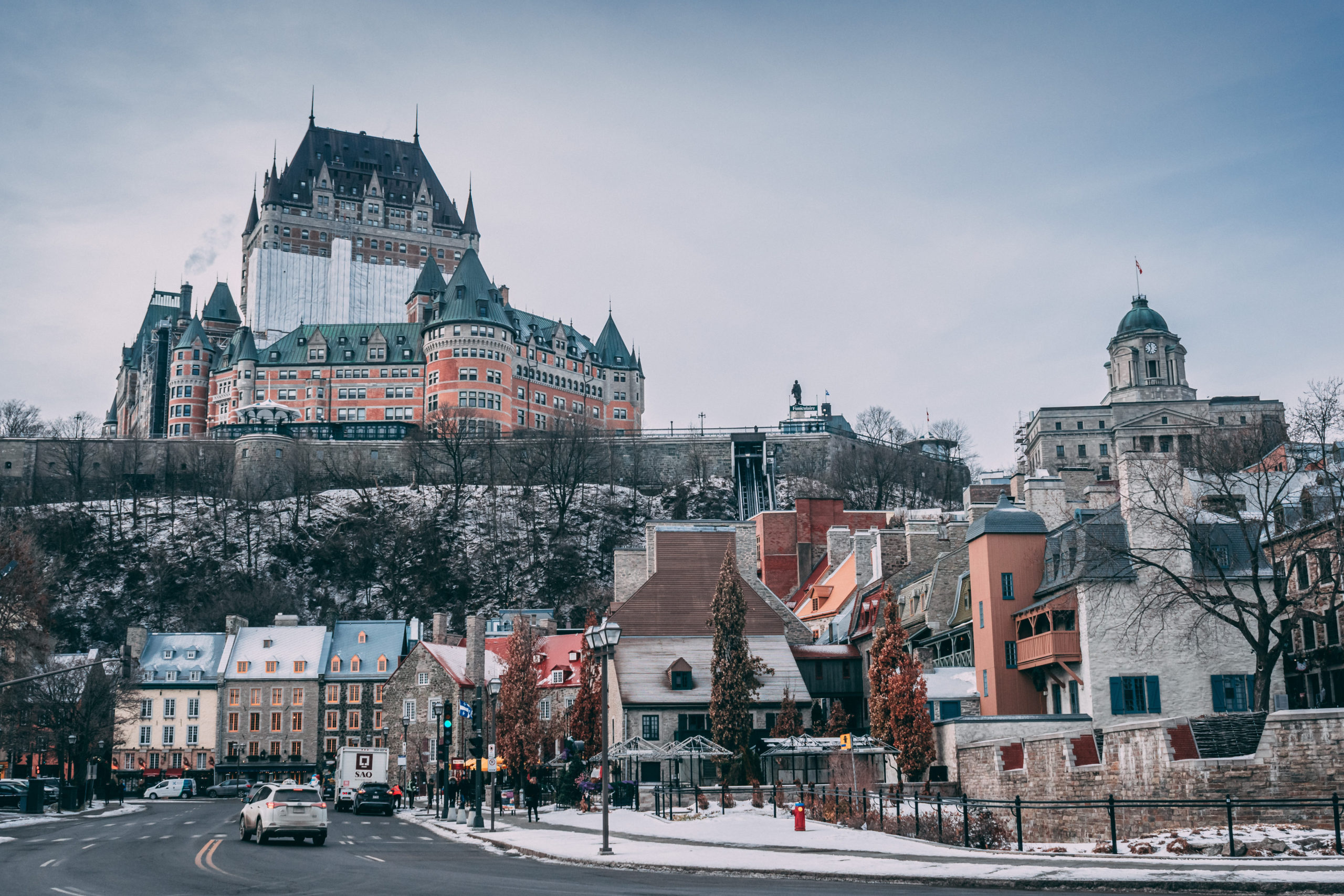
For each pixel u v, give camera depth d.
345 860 35.66
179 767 124.81
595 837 42.94
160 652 129.38
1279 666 54.91
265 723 126.19
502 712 74.44
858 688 76.31
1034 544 60.22
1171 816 35.09
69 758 94.00
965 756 50.03
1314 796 33.00
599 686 73.25
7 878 29.61
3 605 72.31
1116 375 186.38
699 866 30.31
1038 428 180.62
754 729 70.81
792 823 44.09
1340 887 21.66
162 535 191.62
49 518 190.62
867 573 82.88
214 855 37.28
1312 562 54.69
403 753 86.62
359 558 187.12
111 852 38.41
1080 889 23.55
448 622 161.75
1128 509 55.00
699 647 76.00
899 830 38.62
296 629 131.75
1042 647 55.75
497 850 40.81
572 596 175.50
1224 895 22.36
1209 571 54.75
